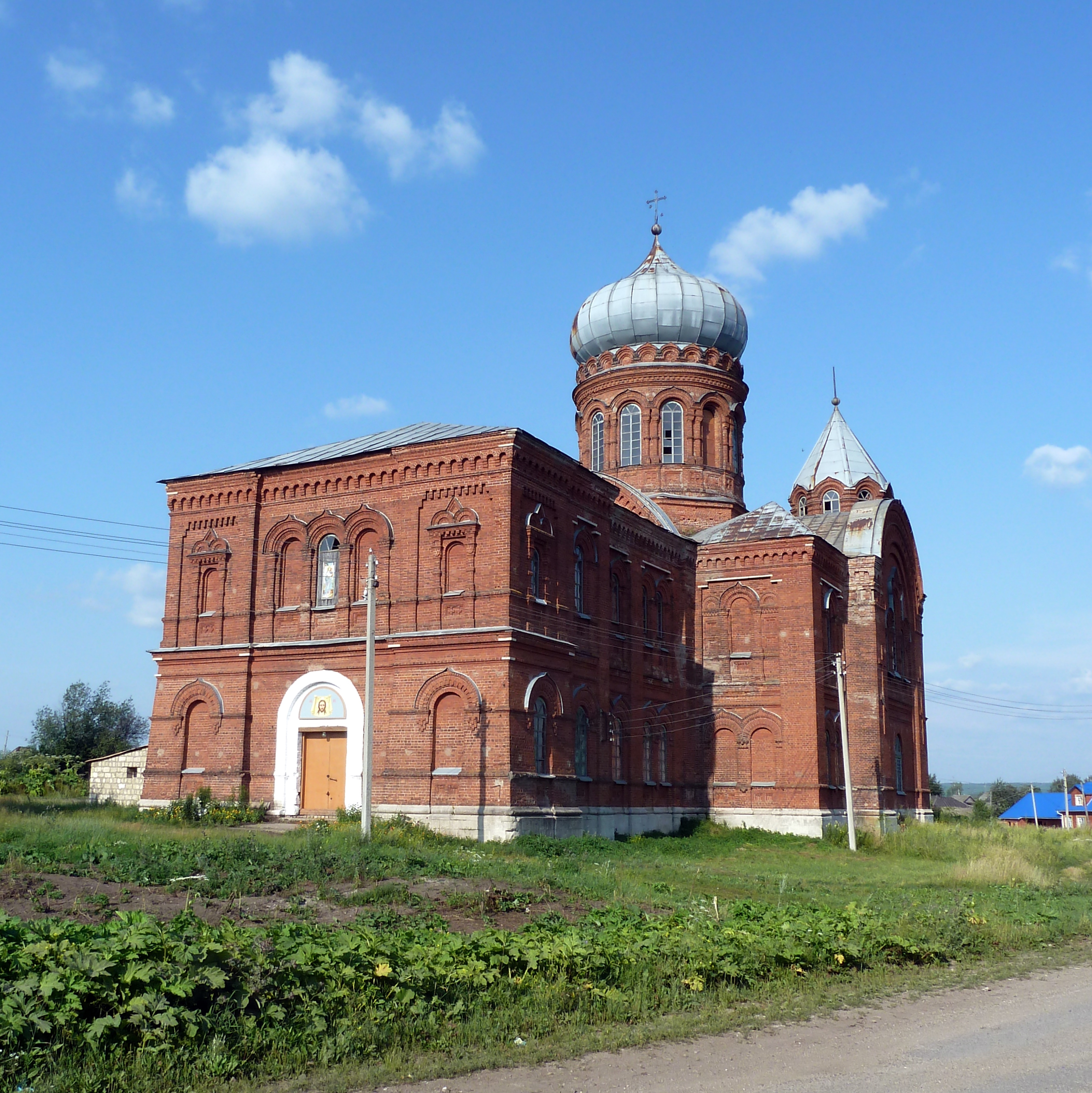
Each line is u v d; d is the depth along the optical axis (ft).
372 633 99.91
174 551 131.95
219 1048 36.83
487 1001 44.98
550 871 88.07
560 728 120.16
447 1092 35.58
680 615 160.04
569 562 127.24
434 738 113.09
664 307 182.19
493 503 115.03
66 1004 36.29
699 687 161.68
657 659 151.74
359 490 122.62
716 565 163.84
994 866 115.24
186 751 126.21
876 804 167.53
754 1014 46.85
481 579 114.32
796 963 55.26
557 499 125.39
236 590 127.03
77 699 257.55
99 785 155.43
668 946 53.62
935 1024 46.52
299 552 125.08
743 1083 36.81
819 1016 47.32
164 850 77.97
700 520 177.88
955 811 334.85
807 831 151.23
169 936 41.52
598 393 184.55
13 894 62.49
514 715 110.73
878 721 170.81
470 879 78.64
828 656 164.14
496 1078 37.11
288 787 119.55
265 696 123.13
